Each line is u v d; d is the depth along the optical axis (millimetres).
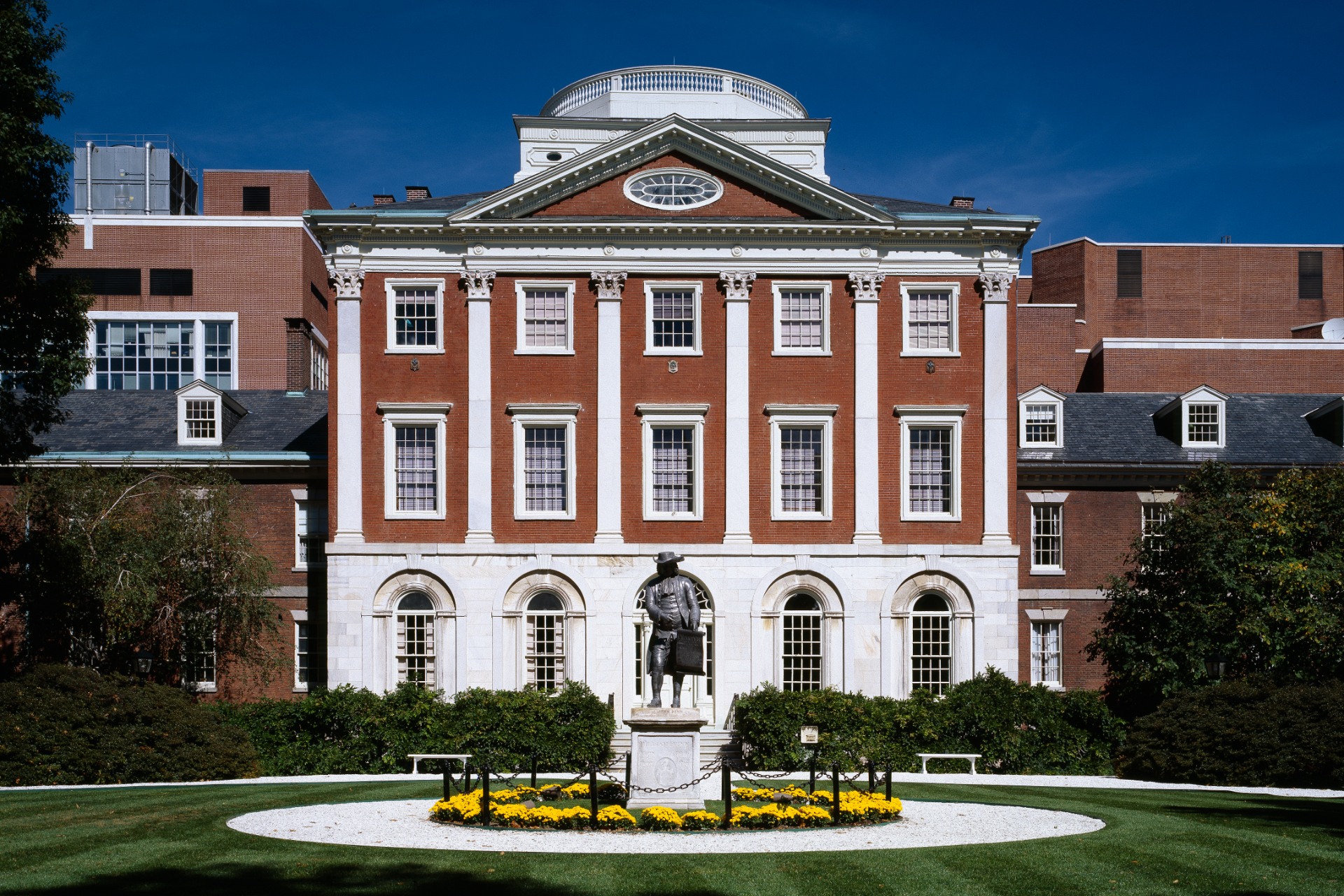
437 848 19609
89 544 35312
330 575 39344
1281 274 75312
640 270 40656
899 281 41156
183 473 41156
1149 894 16578
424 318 40625
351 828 21688
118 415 47312
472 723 35375
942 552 40062
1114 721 36500
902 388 40781
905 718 36125
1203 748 32656
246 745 33219
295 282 74938
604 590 39594
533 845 19984
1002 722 36031
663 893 16438
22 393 48688
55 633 37844
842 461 40500
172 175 83750
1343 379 63844
